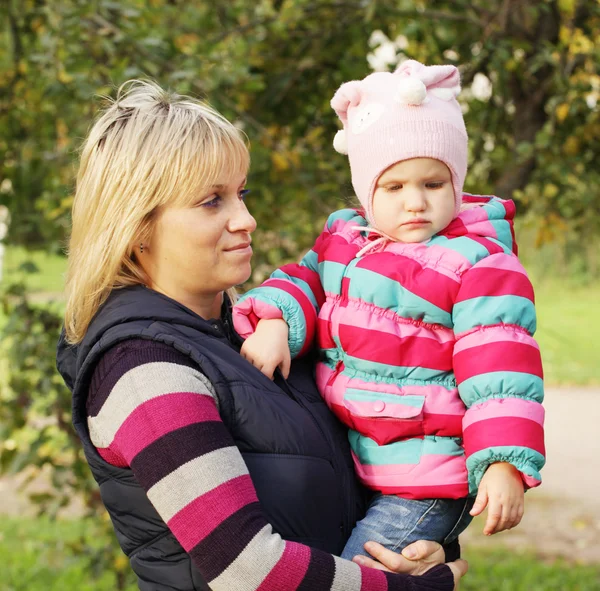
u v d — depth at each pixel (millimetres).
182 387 1399
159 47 3633
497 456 1512
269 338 1674
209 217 1563
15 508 7254
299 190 3955
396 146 1705
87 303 1574
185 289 1628
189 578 1440
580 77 3957
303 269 1860
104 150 1564
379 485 1659
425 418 1636
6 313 3994
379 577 1451
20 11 4293
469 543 6777
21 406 3871
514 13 4016
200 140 1537
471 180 4316
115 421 1410
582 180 4332
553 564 6242
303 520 1495
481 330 1604
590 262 11461
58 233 4035
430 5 4160
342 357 1739
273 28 3930
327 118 4316
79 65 3434
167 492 1348
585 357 13383
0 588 5520
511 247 1780
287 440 1508
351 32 4043
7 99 4340
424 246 1726
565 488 7969
